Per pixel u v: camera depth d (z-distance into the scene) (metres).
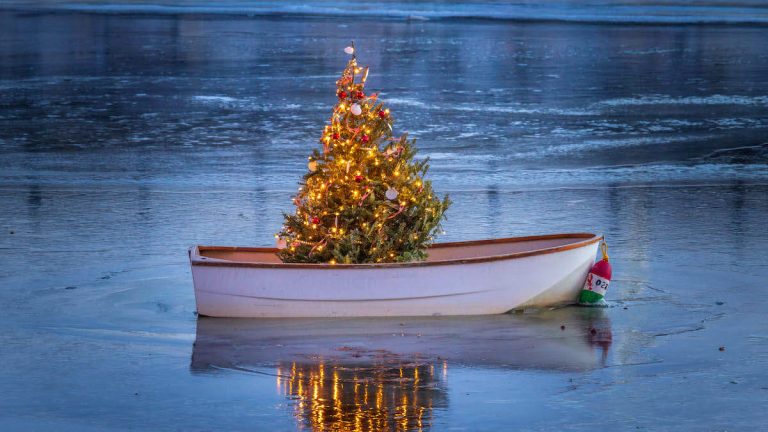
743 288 14.75
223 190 22.47
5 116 33.53
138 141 29.17
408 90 40.25
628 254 16.83
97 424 9.85
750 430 9.64
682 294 14.48
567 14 85.31
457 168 25.27
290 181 23.55
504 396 10.57
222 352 12.04
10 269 15.77
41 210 20.33
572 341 12.44
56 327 12.95
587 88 40.97
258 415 10.07
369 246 13.95
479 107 35.78
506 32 69.31
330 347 12.23
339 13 86.38
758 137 30.02
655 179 23.92
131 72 46.34
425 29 71.75
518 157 26.89
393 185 13.99
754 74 45.75
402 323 13.22
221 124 32.09
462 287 13.48
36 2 95.75
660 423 9.82
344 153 13.98
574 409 10.20
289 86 41.41
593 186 23.03
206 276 13.34
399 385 10.91
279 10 89.12
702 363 11.57
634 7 92.62
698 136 30.19
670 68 48.25
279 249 14.39
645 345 12.24
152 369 11.43
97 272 15.62
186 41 61.62
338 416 10.04
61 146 28.30
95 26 72.56
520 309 13.77
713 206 20.84
